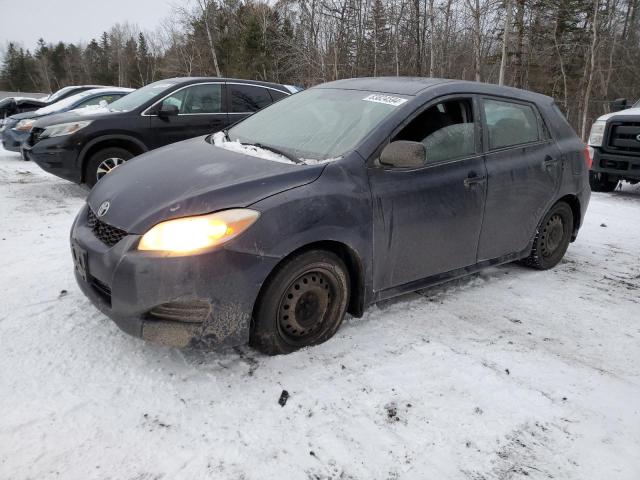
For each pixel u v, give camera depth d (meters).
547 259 4.64
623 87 33.12
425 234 3.42
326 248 3.01
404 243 3.32
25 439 2.22
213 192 2.68
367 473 2.16
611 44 32.12
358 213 3.02
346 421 2.46
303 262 2.83
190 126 7.48
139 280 2.50
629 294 4.22
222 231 2.56
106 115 6.94
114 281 2.57
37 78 90.88
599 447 2.38
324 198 2.88
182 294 2.51
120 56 75.81
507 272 4.60
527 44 27.89
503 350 3.19
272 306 2.79
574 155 4.57
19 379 2.63
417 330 3.38
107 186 3.15
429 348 3.14
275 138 3.65
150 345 3.01
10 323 3.19
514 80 23.62
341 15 29.27
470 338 3.31
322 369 2.85
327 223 2.87
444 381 2.82
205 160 3.20
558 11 29.88
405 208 3.26
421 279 3.56
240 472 2.12
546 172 4.26
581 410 2.64
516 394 2.74
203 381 2.70
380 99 3.59
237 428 2.37
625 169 8.19
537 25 29.94
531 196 4.17
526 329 3.50
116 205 2.83
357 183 3.06
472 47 26.03
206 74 43.34
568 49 32.03
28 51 93.56
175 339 2.58
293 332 2.95
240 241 2.58
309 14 29.94
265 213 2.67
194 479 2.07
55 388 2.57
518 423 2.52
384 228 3.17
